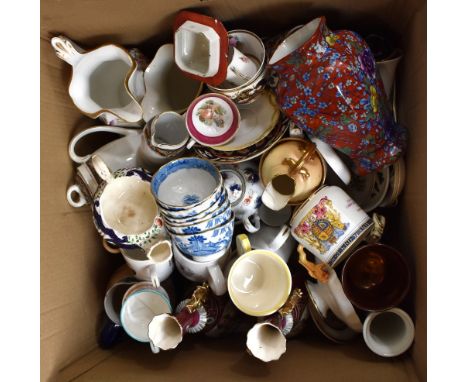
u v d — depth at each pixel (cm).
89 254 100
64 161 95
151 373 82
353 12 92
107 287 102
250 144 93
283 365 83
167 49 96
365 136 83
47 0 82
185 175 87
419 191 81
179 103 102
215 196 79
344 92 79
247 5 89
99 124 104
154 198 82
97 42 96
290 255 99
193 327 89
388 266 88
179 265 94
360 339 94
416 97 84
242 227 100
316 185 92
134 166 98
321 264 88
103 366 86
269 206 88
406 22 91
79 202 95
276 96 86
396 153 86
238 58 89
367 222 88
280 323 84
